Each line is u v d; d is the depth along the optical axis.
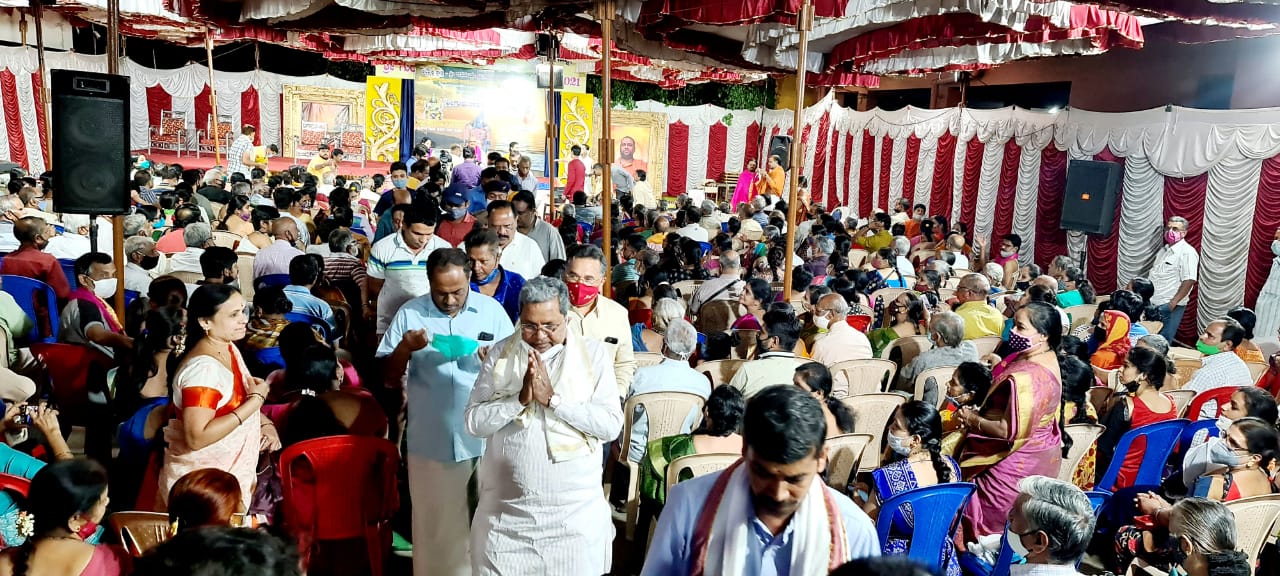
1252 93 11.74
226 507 2.82
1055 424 4.08
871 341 6.45
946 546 3.53
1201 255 10.77
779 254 9.09
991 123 14.24
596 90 25.03
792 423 1.83
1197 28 10.18
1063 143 12.84
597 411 3.11
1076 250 12.67
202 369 3.21
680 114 24.53
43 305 6.10
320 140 22.56
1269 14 8.48
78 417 5.05
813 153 20.34
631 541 4.89
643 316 6.51
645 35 11.80
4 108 18.92
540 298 2.98
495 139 22.33
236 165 16.58
